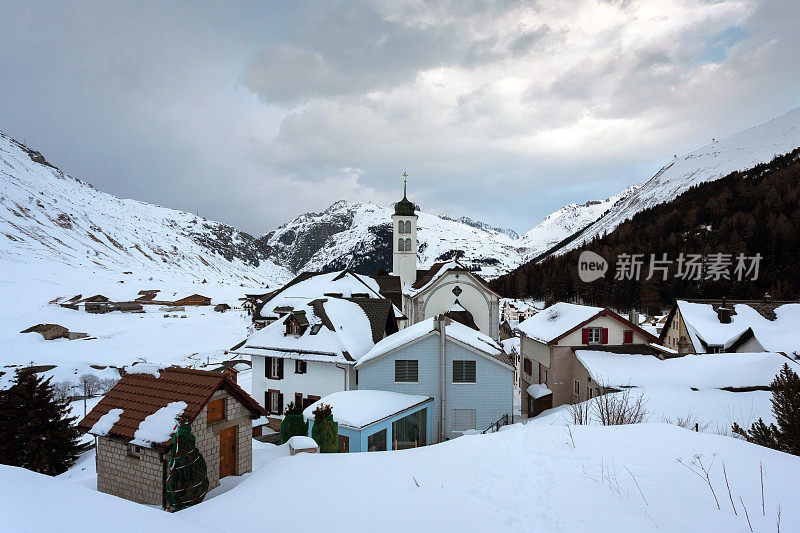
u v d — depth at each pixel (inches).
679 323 2090.3
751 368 1161.4
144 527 247.1
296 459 635.5
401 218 2893.7
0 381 2333.9
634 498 346.6
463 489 404.2
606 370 1258.6
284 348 1362.0
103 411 661.9
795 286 3619.6
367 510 387.2
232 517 418.0
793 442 561.6
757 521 298.5
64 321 4399.6
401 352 1216.2
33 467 1009.5
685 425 866.8
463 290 2128.4
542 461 456.1
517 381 2087.8
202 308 6112.2
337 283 2015.3
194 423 613.3
